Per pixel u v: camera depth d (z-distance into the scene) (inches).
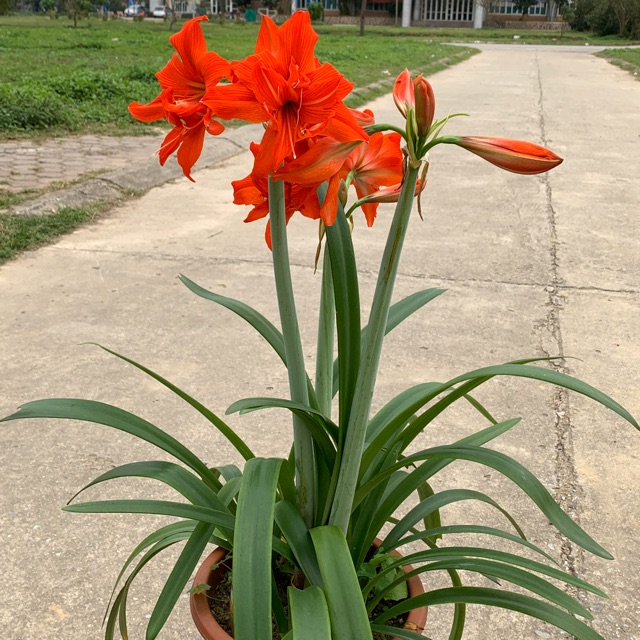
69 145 352.5
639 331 171.8
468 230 246.1
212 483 68.1
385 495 74.2
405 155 52.7
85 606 91.0
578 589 96.0
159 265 205.6
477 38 1790.1
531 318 177.3
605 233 246.1
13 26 1398.9
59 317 170.2
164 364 150.2
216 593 71.8
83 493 110.7
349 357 61.5
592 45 1571.1
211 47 952.3
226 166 328.5
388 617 66.1
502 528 107.0
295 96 47.3
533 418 134.6
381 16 2415.1
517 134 416.5
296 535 62.5
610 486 116.0
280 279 60.2
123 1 2970.0
